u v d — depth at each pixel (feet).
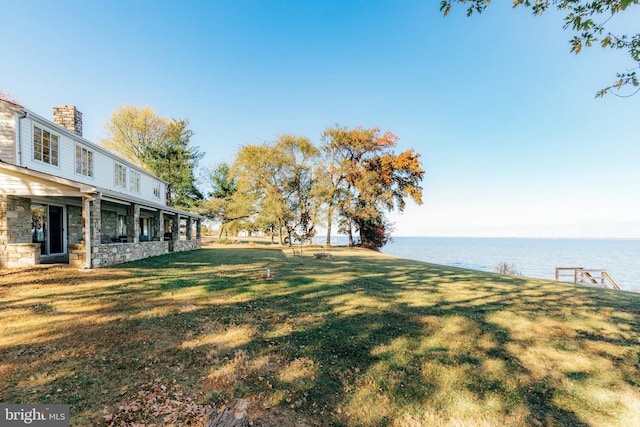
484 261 118.11
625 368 17.07
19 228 36.65
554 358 18.07
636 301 31.55
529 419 12.82
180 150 110.42
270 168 105.29
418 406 13.43
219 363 15.79
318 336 19.81
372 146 114.32
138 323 19.94
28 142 35.76
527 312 26.48
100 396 12.51
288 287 32.19
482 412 13.16
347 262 60.03
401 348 18.70
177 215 69.51
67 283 28.50
